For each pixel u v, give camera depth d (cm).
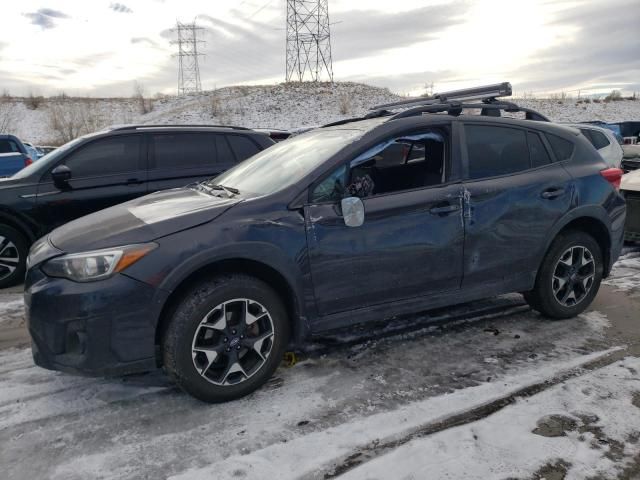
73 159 548
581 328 387
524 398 288
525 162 375
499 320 404
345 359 341
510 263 364
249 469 233
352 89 4475
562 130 402
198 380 277
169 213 295
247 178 359
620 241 419
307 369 328
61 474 232
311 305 305
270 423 269
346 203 300
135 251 264
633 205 612
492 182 354
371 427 263
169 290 267
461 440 250
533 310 424
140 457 243
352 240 308
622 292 473
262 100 4131
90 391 304
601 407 277
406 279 328
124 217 304
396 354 347
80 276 262
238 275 286
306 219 298
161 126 595
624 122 1608
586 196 388
